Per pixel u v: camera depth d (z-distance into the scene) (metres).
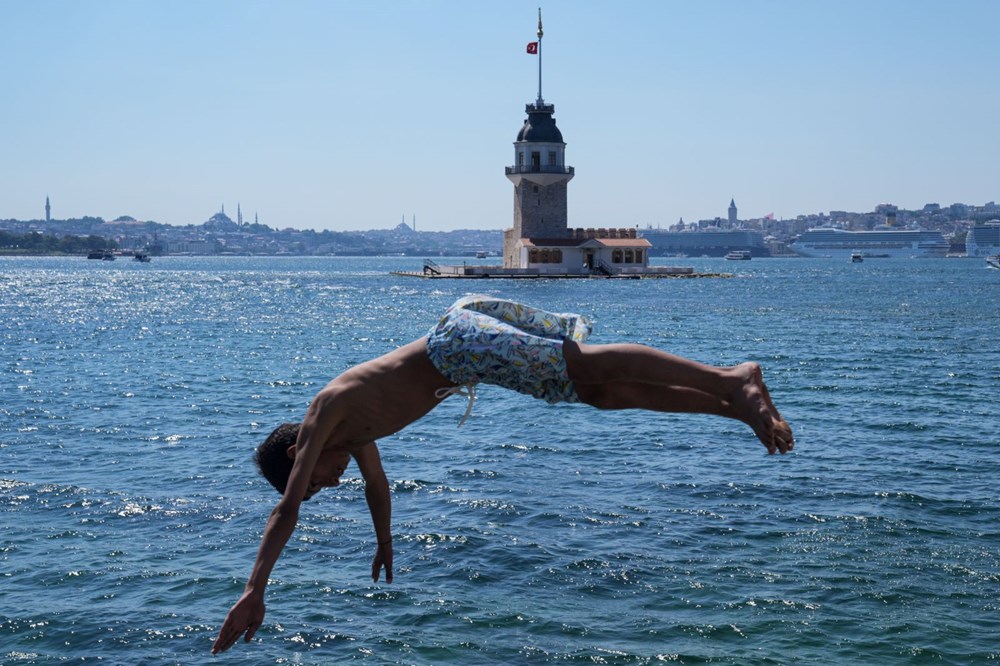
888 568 14.39
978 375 36.31
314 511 17.30
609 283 122.31
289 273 196.38
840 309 79.06
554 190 132.62
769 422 5.06
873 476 19.75
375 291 113.88
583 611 13.02
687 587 13.74
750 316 71.12
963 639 12.05
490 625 12.60
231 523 16.75
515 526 16.52
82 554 15.19
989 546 15.38
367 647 12.02
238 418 27.58
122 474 20.27
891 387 33.03
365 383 5.54
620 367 5.38
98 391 32.72
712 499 18.16
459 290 112.75
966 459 21.36
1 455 22.09
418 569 14.52
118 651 11.95
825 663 11.51
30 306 84.69
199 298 100.62
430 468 20.70
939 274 178.12
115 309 81.56
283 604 13.26
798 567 14.48
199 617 12.89
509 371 5.48
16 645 12.11
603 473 20.25
